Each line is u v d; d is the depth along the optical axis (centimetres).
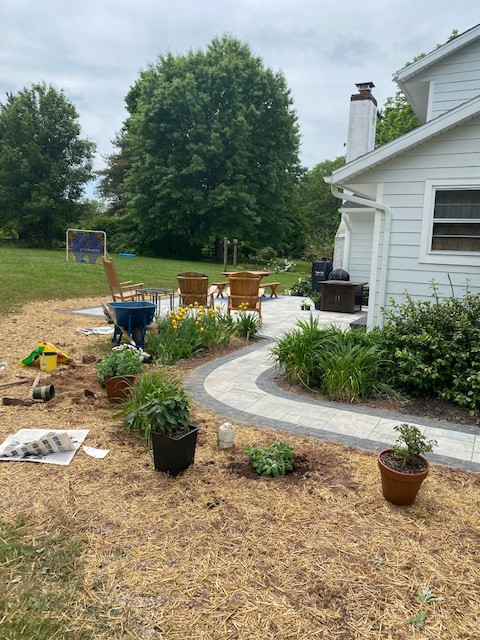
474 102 559
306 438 380
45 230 3378
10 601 194
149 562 221
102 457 327
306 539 244
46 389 434
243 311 815
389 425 416
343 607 199
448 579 218
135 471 310
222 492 287
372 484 305
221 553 230
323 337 559
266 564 223
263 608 196
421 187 621
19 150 3225
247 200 2883
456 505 284
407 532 254
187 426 319
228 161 2848
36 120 3262
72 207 3350
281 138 3070
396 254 647
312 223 4744
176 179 2895
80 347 656
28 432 362
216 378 549
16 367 551
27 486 285
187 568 219
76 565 217
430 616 196
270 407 454
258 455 322
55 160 3316
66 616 188
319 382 525
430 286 631
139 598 199
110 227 3503
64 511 260
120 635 180
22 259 1978
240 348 713
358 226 1294
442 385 489
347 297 1113
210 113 2948
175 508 267
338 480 308
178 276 869
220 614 192
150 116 2877
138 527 248
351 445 369
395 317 547
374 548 239
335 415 438
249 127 2855
